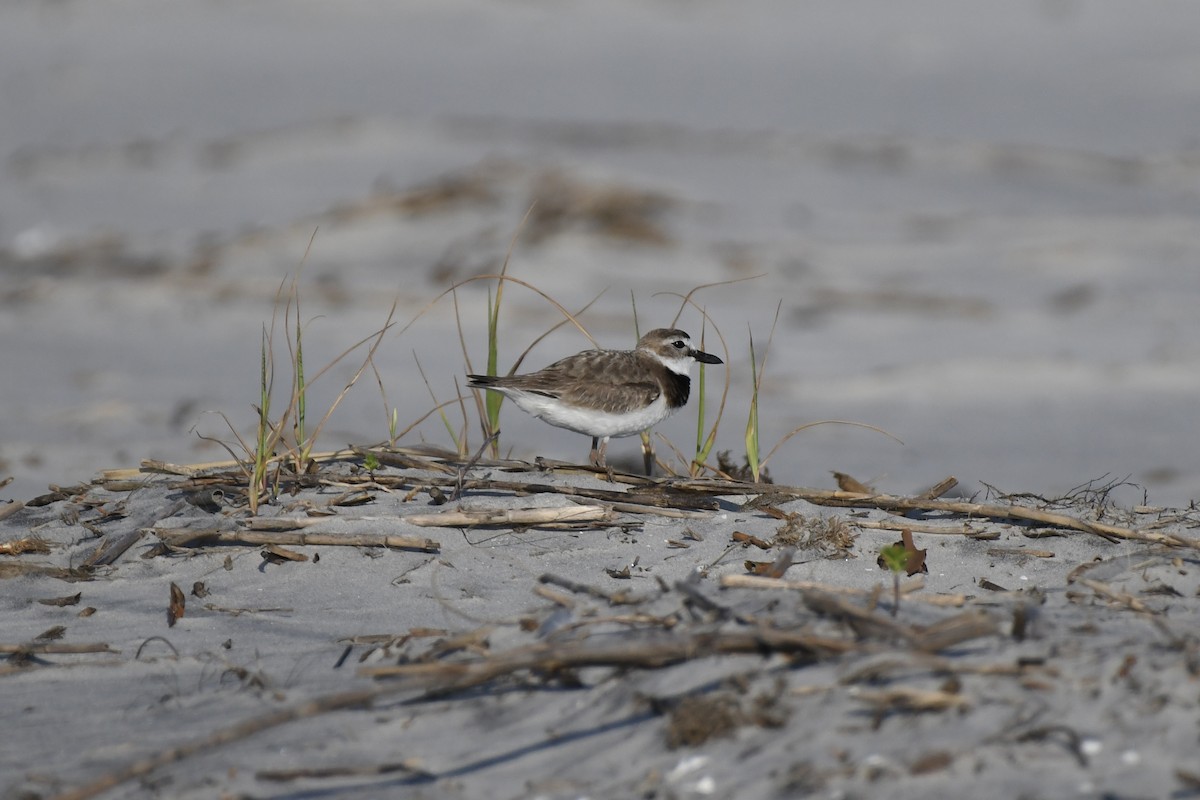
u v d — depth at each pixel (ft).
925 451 46.88
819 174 97.81
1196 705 14.84
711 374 57.88
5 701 18.26
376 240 79.15
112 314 67.46
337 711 17.21
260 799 15.07
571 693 17.06
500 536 24.08
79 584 22.54
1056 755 14.21
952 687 15.46
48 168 107.65
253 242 80.23
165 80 142.00
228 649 19.79
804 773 14.32
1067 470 44.47
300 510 24.84
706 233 80.43
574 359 31.17
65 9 174.50
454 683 16.56
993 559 22.84
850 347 61.41
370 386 54.80
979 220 85.05
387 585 22.22
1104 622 18.38
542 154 102.17
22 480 37.55
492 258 74.43
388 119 118.42
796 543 23.48
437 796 14.99
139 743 16.60
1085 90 132.77
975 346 60.90
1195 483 42.50
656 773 14.84
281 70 147.95
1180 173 100.78
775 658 16.80
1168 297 68.59
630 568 22.72
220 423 47.24
